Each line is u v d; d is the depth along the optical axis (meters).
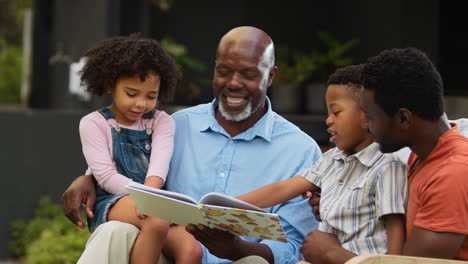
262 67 3.71
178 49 8.20
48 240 7.18
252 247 3.46
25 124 8.08
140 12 8.35
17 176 8.04
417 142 3.00
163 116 3.80
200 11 8.91
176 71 3.79
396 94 2.93
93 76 3.69
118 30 8.11
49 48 8.54
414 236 2.88
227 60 3.70
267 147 3.87
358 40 8.55
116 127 3.69
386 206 3.07
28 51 8.91
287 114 7.96
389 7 7.96
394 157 3.20
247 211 2.91
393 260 2.72
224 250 3.36
